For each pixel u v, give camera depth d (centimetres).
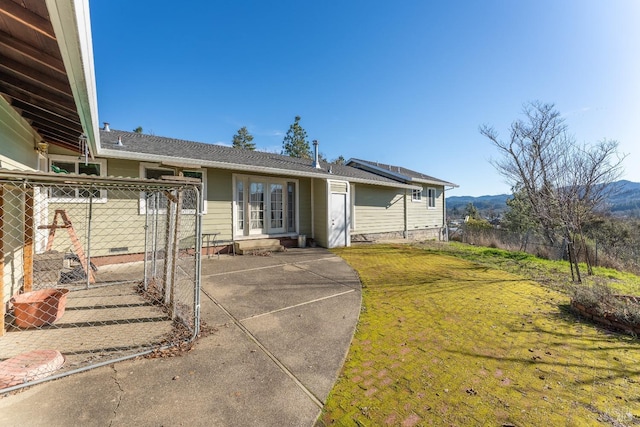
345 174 1209
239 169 818
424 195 1595
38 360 250
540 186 963
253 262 755
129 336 319
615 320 370
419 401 226
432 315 411
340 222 1081
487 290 541
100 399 217
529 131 1079
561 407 220
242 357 286
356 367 274
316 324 373
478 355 299
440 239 1603
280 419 203
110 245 669
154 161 705
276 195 1014
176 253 371
